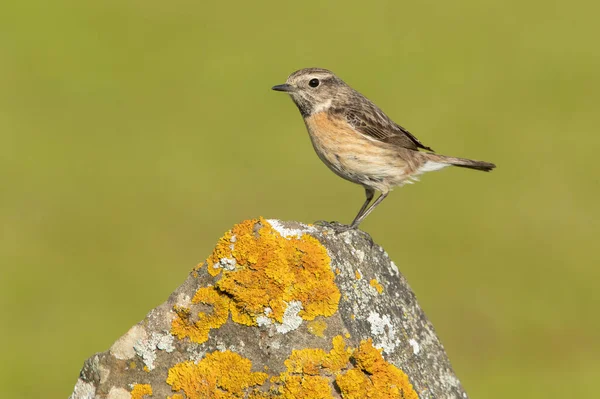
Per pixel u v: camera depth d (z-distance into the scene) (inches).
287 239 270.8
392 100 940.6
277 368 263.0
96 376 271.3
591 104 946.1
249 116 949.8
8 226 753.6
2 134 898.7
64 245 724.0
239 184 814.5
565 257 712.4
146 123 921.5
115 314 628.4
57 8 1141.7
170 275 682.8
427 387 284.5
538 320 636.7
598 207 788.0
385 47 1045.8
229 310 266.8
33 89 987.3
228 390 264.4
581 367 582.2
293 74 408.8
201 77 981.2
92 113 948.6
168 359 268.5
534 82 979.9
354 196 795.4
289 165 841.5
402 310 291.7
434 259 716.0
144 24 1111.0
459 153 843.4
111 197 791.7
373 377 262.8
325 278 268.7
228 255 268.4
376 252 295.9
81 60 1021.2
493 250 723.4
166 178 823.1
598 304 661.9
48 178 823.1
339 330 265.3
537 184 813.9
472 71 995.9
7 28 1093.1
